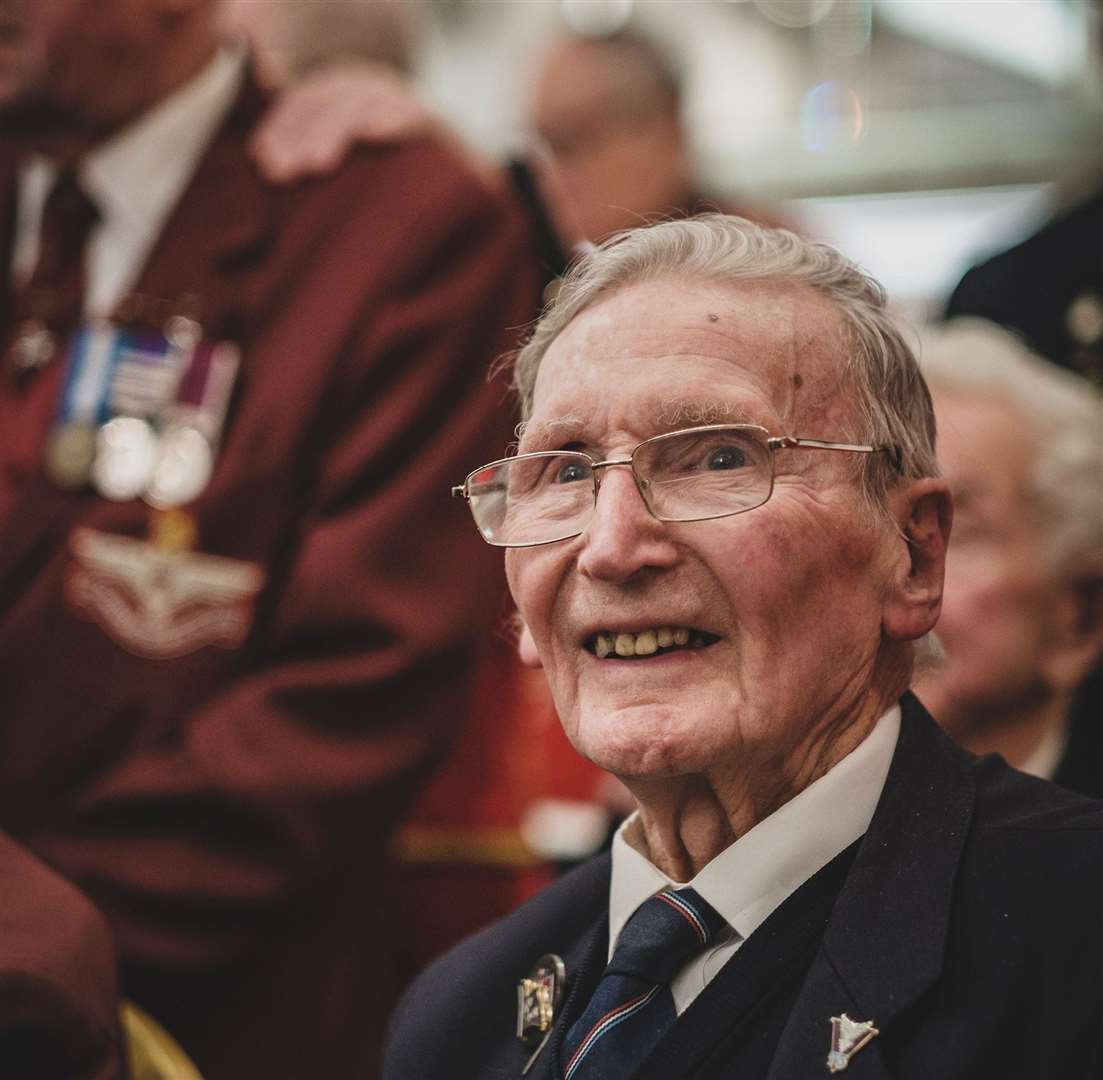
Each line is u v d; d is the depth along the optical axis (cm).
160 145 377
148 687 352
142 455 362
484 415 364
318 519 358
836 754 211
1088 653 330
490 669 405
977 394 335
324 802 338
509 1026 225
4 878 243
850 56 731
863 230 730
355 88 393
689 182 507
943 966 189
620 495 205
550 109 493
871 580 210
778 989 198
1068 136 710
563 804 450
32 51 363
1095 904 189
